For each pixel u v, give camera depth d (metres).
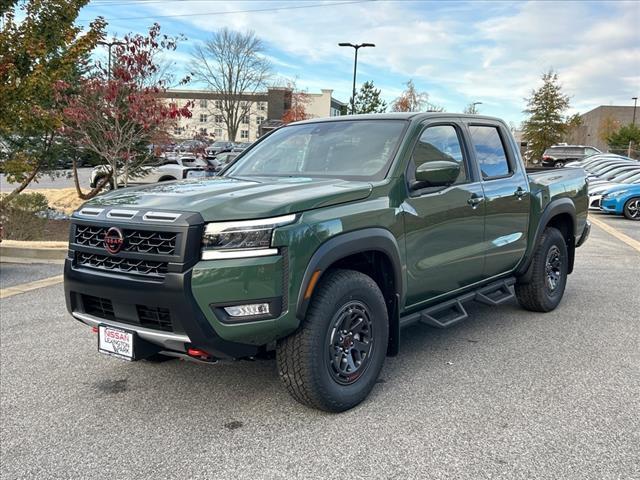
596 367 4.42
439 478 2.88
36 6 9.55
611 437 3.30
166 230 3.10
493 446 3.20
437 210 4.19
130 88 11.95
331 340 3.45
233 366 4.46
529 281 5.77
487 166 5.01
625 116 69.06
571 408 3.68
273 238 3.10
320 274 3.28
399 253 3.86
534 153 44.12
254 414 3.62
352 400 3.61
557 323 5.62
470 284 4.82
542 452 3.13
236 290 3.05
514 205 5.14
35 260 8.60
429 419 3.53
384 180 3.87
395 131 4.25
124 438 3.33
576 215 6.23
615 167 20.70
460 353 4.74
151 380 4.18
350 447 3.19
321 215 3.35
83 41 10.17
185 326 3.07
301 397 3.48
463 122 4.84
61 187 22.17
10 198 10.55
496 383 4.10
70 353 4.73
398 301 3.93
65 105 12.45
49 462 3.07
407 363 4.50
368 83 35.72
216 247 3.08
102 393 3.96
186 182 4.08
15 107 9.45
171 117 12.08
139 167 14.70
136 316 3.28
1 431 3.42
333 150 4.38
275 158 4.67
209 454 3.14
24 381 4.16
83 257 3.54
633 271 8.27
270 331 3.16
